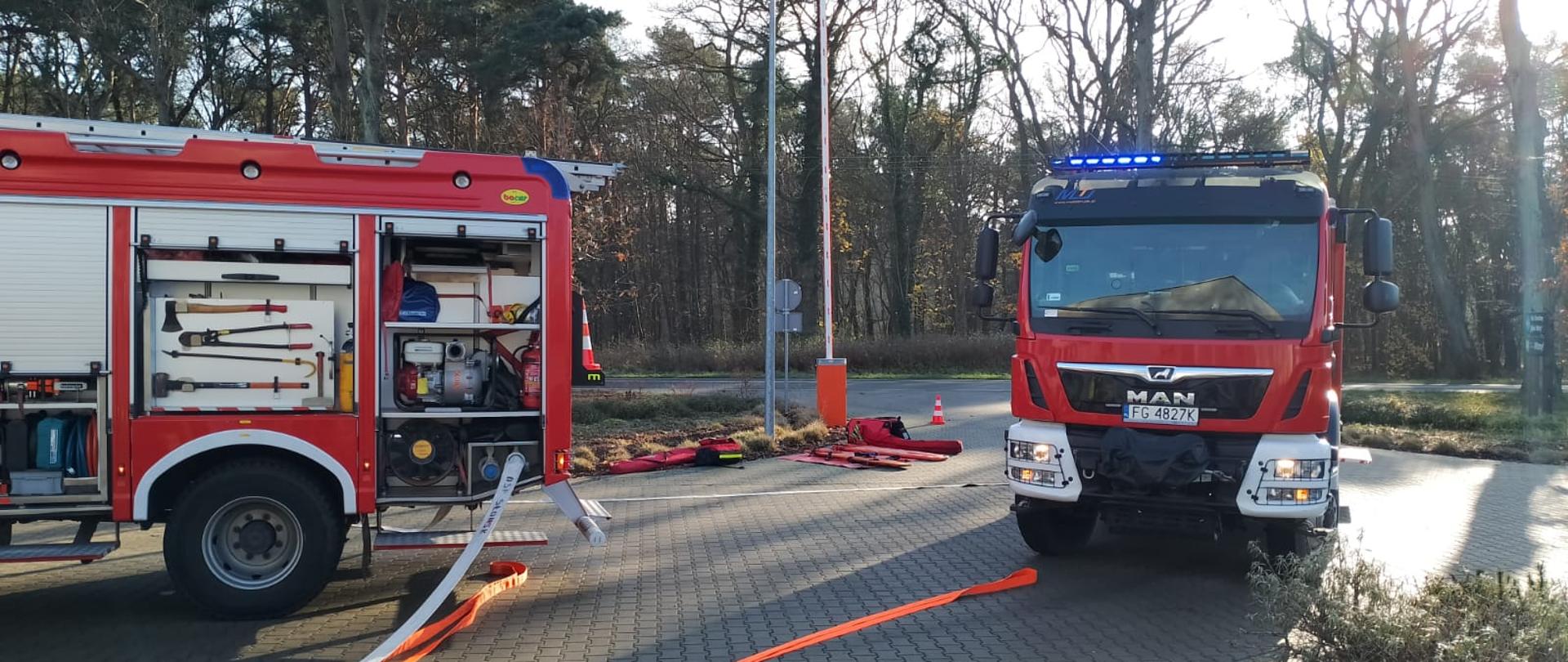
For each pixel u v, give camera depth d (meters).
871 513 10.11
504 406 6.82
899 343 39.81
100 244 6.02
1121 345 6.99
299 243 6.28
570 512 6.78
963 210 46.72
